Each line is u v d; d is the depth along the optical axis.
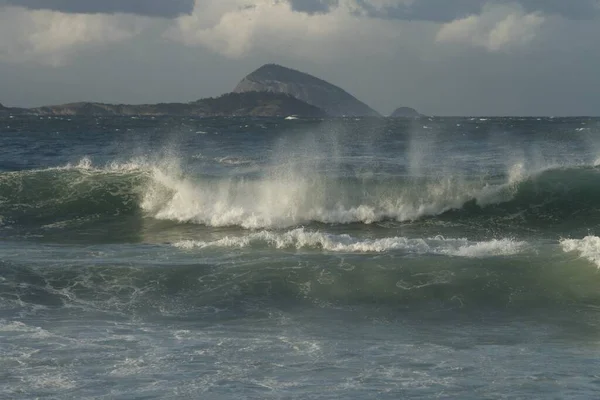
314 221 32.69
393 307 18.94
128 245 27.19
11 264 22.14
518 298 19.47
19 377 13.41
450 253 22.84
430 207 33.62
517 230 31.05
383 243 23.86
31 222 32.62
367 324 17.53
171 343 15.66
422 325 17.50
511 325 17.50
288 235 24.86
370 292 19.88
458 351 15.27
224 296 19.59
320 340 16.06
